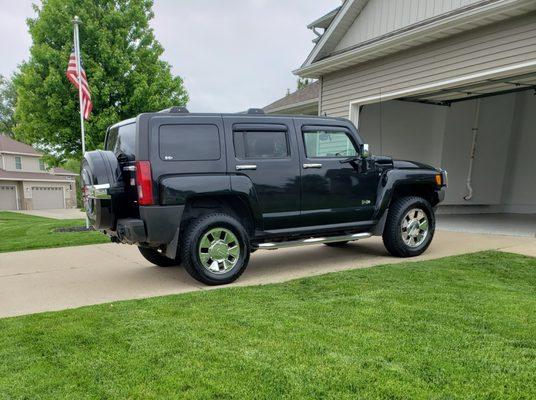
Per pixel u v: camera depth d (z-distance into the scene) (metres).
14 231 10.52
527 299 3.65
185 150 4.42
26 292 4.47
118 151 4.92
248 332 3.01
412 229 5.77
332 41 10.22
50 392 2.26
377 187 5.57
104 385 2.32
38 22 13.95
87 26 13.52
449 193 11.25
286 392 2.20
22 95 13.88
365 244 7.00
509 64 6.39
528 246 6.14
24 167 32.59
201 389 2.25
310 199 5.08
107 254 6.70
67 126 14.16
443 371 2.37
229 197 4.73
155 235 4.25
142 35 15.10
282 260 5.89
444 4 7.68
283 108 13.34
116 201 4.53
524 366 2.42
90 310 3.68
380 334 2.91
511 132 11.89
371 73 8.95
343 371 2.39
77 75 10.20
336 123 5.39
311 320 3.22
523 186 11.70
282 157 4.93
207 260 4.54
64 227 11.10
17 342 2.95
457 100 10.68
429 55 7.64
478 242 6.65
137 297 4.20
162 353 2.70
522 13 6.15
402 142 10.97
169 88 15.65
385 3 8.98
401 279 4.41
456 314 3.28
